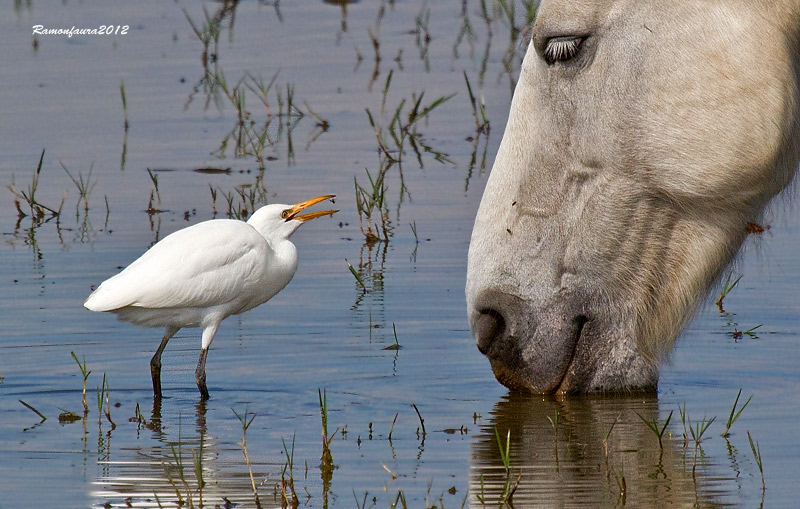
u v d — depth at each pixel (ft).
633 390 42.14
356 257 63.05
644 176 38.93
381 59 103.50
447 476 36.42
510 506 33.86
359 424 41.81
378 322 53.47
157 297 47.32
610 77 38.60
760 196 38.96
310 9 123.34
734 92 37.73
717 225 39.47
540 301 40.65
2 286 58.54
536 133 39.93
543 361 41.32
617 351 41.01
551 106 39.58
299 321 54.03
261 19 119.55
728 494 34.40
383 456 38.37
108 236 66.69
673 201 39.22
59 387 46.91
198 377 46.34
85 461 38.42
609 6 38.47
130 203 72.08
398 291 57.62
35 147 83.05
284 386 46.52
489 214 40.93
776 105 37.52
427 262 61.93
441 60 102.47
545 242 40.19
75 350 51.34
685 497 34.22
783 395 43.70
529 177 40.14
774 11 37.50
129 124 88.28
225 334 53.06
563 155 39.63
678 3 37.96
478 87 94.32
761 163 37.99
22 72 101.35
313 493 35.29
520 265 40.57
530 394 42.27
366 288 58.08
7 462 38.29
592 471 36.58
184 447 39.83
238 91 95.20
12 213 71.00
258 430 41.52
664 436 39.50
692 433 38.37
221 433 41.32
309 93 94.68
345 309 55.31
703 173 38.32
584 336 40.96
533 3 100.17
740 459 37.29
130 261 62.59
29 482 36.40
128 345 52.44
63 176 77.15
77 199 73.15
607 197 39.37
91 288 58.44
